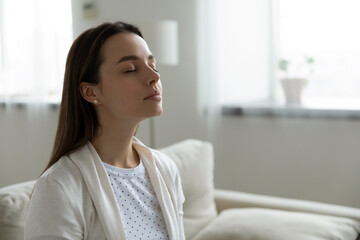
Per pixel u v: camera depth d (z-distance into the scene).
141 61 1.00
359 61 2.57
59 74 3.77
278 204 2.05
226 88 3.00
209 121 3.08
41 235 0.86
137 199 1.03
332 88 2.67
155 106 0.99
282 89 2.82
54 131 3.85
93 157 0.99
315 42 2.68
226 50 2.95
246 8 2.86
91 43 0.99
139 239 0.99
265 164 3.02
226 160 3.15
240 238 1.65
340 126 2.72
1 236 1.20
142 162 1.11
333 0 2.60
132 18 3.43
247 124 3.04
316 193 2.87
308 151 2.85
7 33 3.90
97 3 3.56
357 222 1.83
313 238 1.62
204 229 1.81
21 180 4.12
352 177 2.73
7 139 4.13
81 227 0.91
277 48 2.79
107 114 1.01
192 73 3.22
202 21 3.00
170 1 3.24
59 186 0.89
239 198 2.16
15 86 3.97
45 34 3.75
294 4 2.71
